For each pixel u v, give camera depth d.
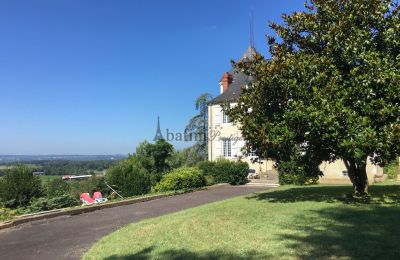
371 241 7.06
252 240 7.60
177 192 19.20
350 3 11.23
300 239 7.42
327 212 10.12
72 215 13.23
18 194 15.12
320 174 13.12
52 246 8.84
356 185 12.95
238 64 12.77
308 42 12.05
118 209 14.47
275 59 11.66
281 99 11.69
